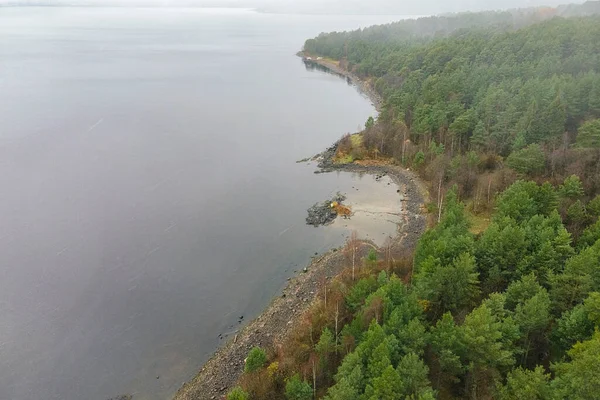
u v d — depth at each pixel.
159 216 106.19
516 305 55.41
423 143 132.88
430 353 53.16
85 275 84.44
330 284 78.94
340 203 113.69
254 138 160.50
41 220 101.81
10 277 83.06
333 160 139.75
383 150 140.38
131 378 63.09
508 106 117.19
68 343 69.12
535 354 53.41
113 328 72.12
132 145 148.75
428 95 144.38
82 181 121.56
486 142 116.06
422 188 119.12
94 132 158.75
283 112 192.50
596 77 116.00
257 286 82.62
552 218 70.38
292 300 77.69
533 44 159.88
